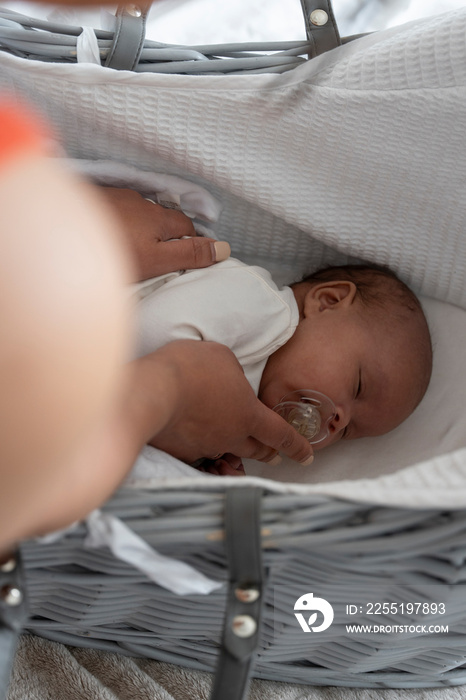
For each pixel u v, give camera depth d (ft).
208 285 3.20
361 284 3.70
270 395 3.44
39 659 2.93
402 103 3.03
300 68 3.02
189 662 2.99
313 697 3.04
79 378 1.08
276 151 3.30
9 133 1.10
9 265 1.05
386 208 3.55
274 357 3.45
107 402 1.16
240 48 3.32
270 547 2.03
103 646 2.98
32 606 2.67
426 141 3.18
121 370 1.21
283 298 3.39
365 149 3.26
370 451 3.66
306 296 3.62
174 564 2.02
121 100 3.07
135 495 2.10
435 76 2.91
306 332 3.45
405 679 3.05
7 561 1.91
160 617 2.61
